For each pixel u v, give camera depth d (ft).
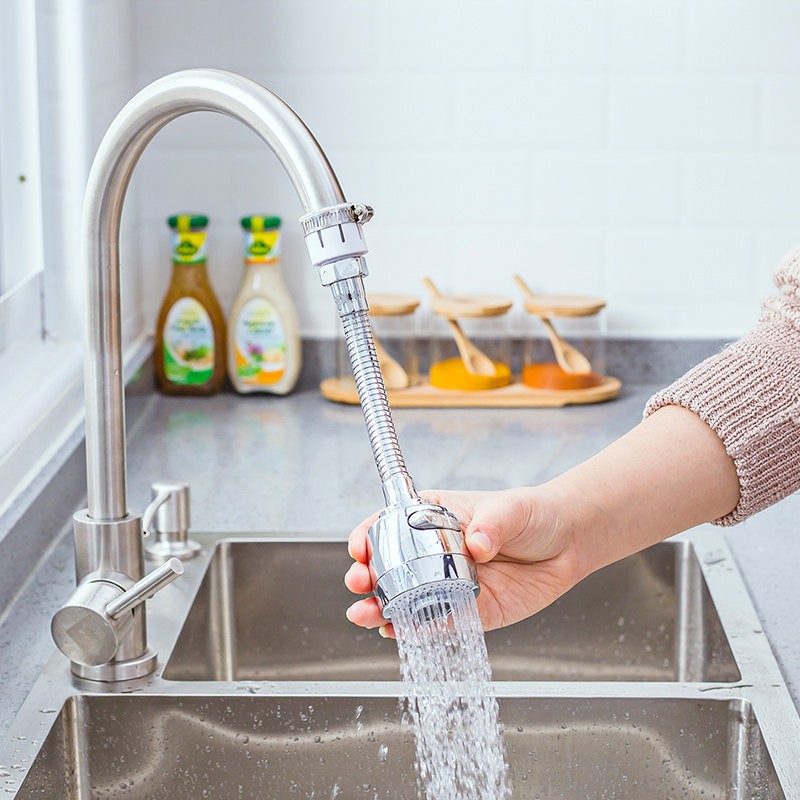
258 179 5.58
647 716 2.96
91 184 2.70
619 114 5.54
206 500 4.28
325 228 2.13
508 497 2.58
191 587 3.59
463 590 2.14
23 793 2.54
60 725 2.84
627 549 2.83
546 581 2.74
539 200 5.62
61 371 4.36
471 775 2.88
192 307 5.41
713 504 2.87
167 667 3.13
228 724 2.97
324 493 4.37
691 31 5.46
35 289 4.54
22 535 3.48
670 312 5.73
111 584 2.89
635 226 5.64
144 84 5.49
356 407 5.44
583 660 4.06
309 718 2.98
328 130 5.55
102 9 4.81
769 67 5.49
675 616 3.97
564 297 5.57
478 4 5.45
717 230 5.65
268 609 3.97
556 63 5.49
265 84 5.51
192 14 5.44
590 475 2.77
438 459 4.68
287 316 5.46
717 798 2.95
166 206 5.60
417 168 5.59
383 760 3.01
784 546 3.92
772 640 3.23
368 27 5.46
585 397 5.41
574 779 3.00
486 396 5.40
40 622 3.27
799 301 2.90
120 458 2.89
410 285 5.70
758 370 2.84
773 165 5.59
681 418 2.88
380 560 2.08
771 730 2.76
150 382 5.49
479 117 5.54
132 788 2.97
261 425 5.16
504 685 3.02
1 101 4.46
